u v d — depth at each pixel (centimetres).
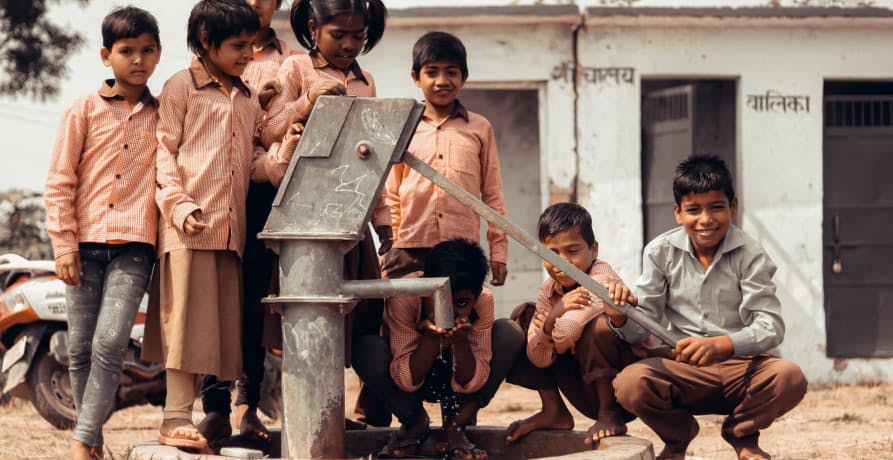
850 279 1232
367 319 464
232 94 428
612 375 441
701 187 437
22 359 791
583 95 1159
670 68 1168
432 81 515
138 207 437
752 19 1153
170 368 400
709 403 446
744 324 448
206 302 406
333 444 385
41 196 1186
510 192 1441
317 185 384
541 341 434
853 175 1237
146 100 447
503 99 1445
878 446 685
